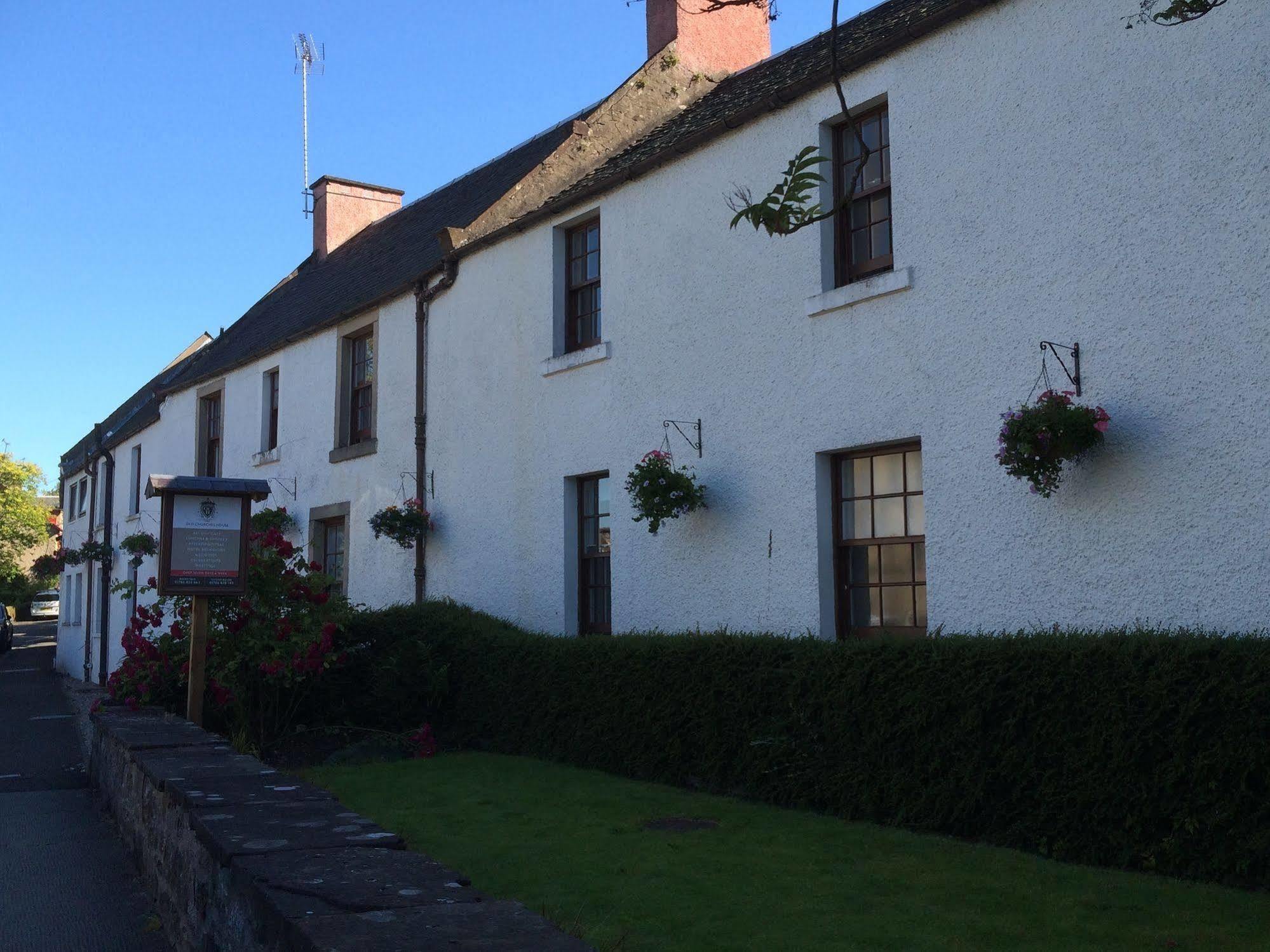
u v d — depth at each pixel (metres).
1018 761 6.08
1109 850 5.63
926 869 5.57
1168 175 6.50
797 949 4.30
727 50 15.77
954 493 7.56
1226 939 4.36
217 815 4.41
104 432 29.73
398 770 9.24
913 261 7.99
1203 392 6.24
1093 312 6.83
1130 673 5.60
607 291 10.92
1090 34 6.99
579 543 11.36
